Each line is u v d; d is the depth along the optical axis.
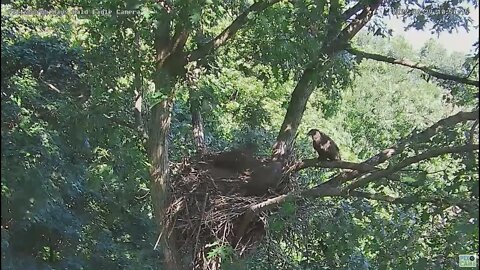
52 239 9.20
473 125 5.91
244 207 7.20
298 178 7.87
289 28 7.19
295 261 8.34
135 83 8.00
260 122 10.93
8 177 6.89
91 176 9.30
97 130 8.82
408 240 7.20
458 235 6.35
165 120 7.46
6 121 7.63
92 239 10.16
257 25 7.13
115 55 7.98
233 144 9.75
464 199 5.91
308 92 8.02
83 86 9.69
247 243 7.52
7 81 8.08
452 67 7.54
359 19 7.91
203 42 7.71
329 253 8.01
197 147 8.47
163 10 6.49
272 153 7.81
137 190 10.41
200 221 7.26
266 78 8.90
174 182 7.59
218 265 7.27
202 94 7.24
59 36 10.27
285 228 7.58
